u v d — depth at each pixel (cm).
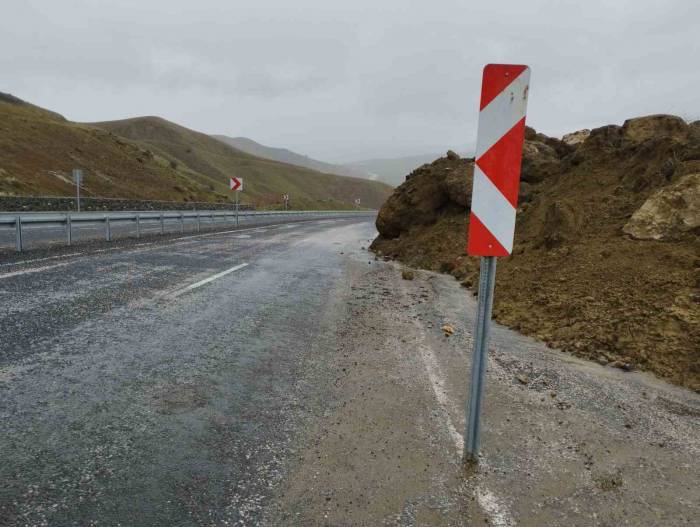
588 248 723
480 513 219
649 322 473
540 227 988
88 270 809
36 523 196
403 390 365
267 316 580
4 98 7725
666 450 284
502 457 271
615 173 977
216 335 485
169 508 212
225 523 204
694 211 637
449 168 1520
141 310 560
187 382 360
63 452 252
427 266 1181
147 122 16600
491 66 237
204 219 2673
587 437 297
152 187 4925
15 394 316
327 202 7844
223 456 260
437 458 267
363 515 214
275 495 227
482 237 249
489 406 341
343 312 632
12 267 787
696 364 401
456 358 450
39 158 4006
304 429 296
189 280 779
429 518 213
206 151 16238
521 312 616
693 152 781
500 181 243
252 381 371
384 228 1675
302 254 1321
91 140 5150
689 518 220
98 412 301
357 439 285
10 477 226
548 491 238
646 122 1045
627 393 372
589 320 521
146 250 1155
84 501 213
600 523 215
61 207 2569
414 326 569
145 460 250
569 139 1557
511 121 238
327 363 422
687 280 516
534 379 398
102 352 409
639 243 662
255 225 2700
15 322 473
